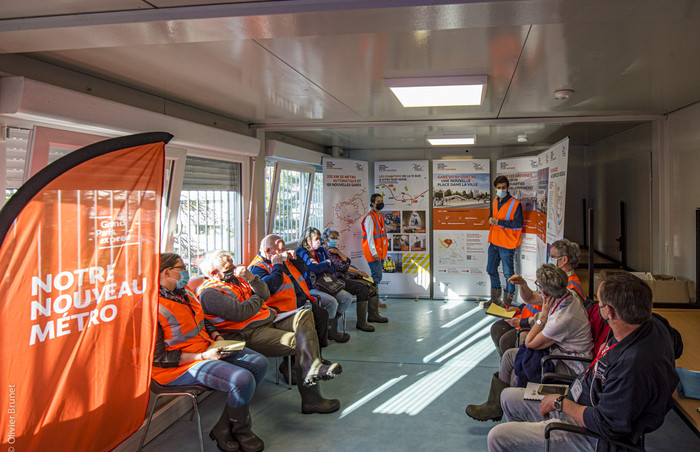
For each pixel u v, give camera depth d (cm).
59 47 234
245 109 466
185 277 413
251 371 331
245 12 196
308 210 766
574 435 227
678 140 494
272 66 308
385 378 451
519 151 833
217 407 389
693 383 248
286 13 193
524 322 378
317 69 315
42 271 212
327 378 358
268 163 616
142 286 251
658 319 242
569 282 347
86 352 229
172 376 307
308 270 558
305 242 571
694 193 465
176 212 425
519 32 246
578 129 639
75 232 223
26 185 207
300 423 360
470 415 358
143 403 252
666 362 197
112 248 238
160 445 327
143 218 250
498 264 737
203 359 312
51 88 271
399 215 806
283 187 674
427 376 455
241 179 536
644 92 402
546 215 596
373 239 711
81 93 296
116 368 241
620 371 199
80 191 224
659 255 541
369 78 342
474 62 304
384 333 605
